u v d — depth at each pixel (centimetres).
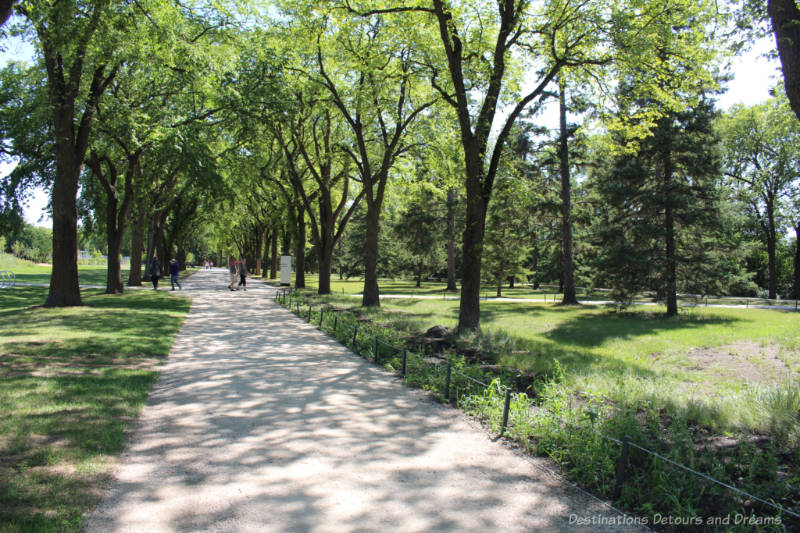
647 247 2639
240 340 1335
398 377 948
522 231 3578
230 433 609
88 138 1964
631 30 1367
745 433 605
